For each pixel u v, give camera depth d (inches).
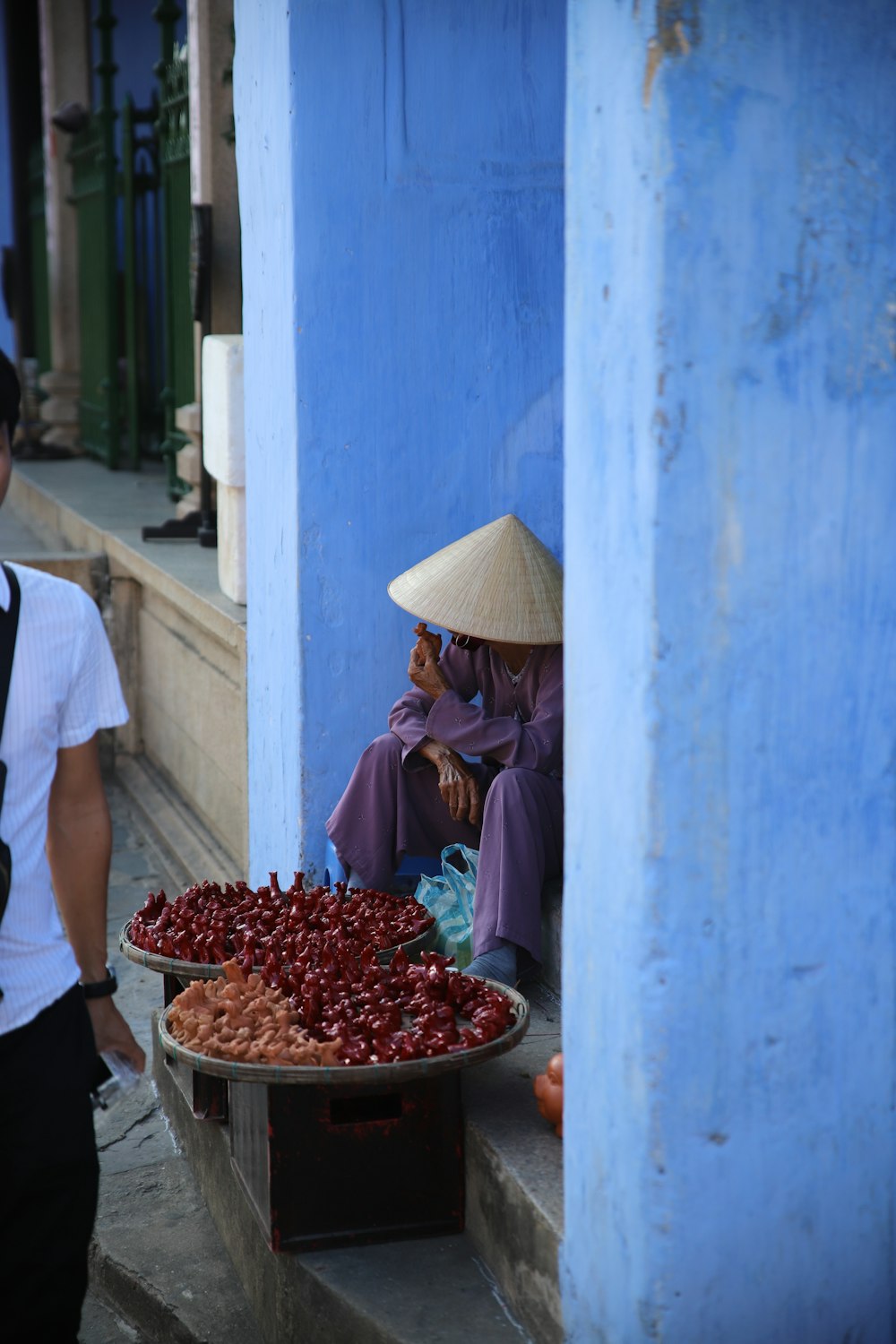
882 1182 84.6
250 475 165.8
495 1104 107.3
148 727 259.3
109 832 89.0
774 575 75.7
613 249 75.6
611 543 77.6
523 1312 94.9
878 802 80.3
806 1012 80.5
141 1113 145.1
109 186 351.9
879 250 75.3
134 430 367.2
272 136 148.5
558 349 154.4
